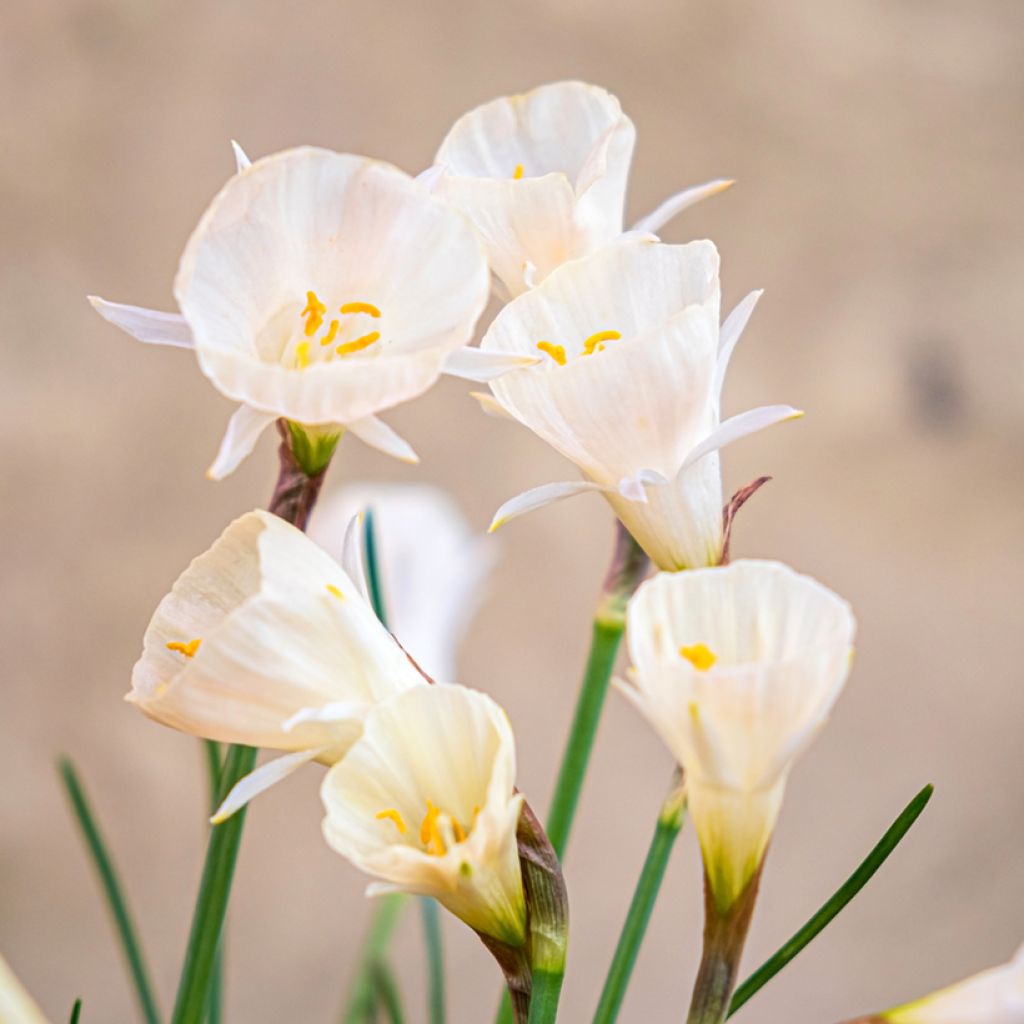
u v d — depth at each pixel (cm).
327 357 36
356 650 35
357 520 37
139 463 99
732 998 37
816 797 101
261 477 100
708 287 37
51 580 97
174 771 97
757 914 100
